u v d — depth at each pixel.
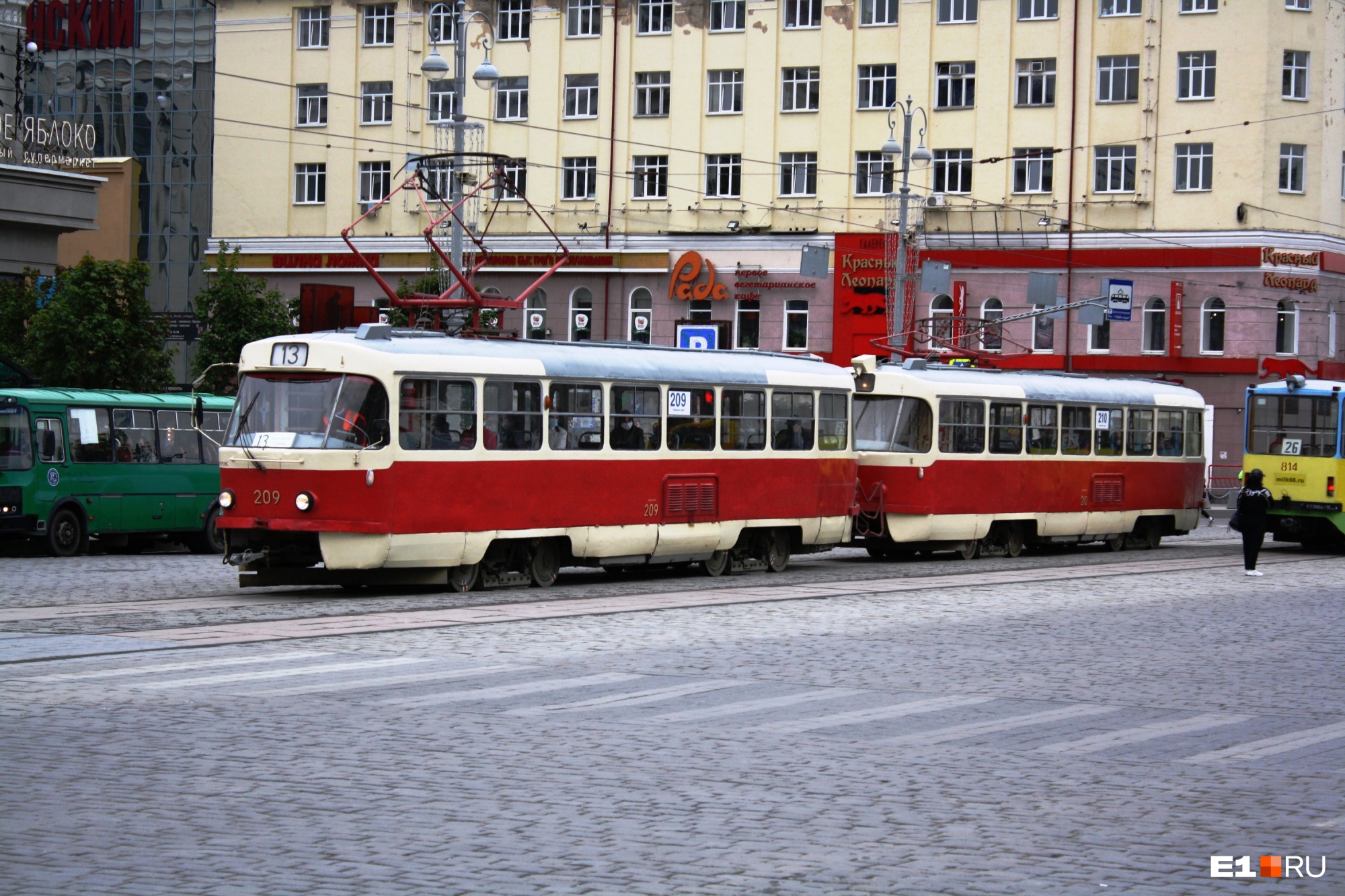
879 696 12.83
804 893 7.10
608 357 22.28
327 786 9.04
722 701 12.34
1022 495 29.66
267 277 57.50
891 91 51.25
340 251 56.25
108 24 59.34
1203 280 48.44
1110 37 49.22
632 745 10.45
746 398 24.30
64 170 40.44
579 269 53.41
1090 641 16.92
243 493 19.64
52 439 27.72
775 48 52.16
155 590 21.06
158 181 59.72
